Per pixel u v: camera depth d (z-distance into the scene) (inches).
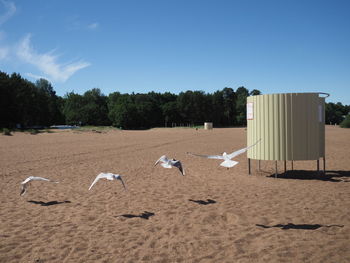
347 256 226.7
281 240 261.7
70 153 1017.5
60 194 448.1
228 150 1115.9
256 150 577.6
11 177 581.6
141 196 431.5
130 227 305.0
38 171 649.6
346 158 803.4
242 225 304.5
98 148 1213.1
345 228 285.9
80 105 5910.4
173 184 510.3
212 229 296.4
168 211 358.0
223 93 6545.3
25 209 372.2
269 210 350.6
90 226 309.4
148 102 5861.2
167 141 1625.2
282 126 549.6
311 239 262.2
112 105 6043.3
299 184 493.7
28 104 4298.7
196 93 6082.7
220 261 225.8
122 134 2571.4
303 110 544.4
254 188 470.0
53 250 250.5
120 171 649.6
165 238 274.8
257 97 575.2
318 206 361.7
